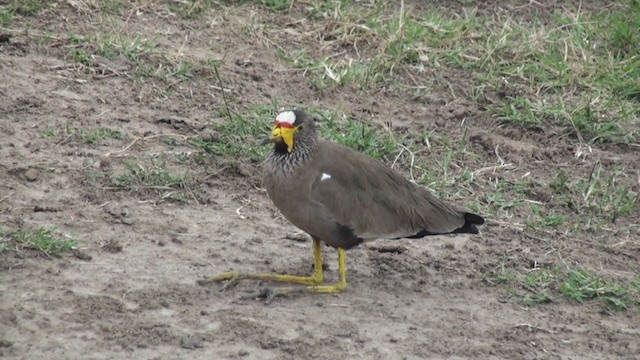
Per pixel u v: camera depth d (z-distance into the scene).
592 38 18.30
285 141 11.51
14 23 16.39
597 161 15.46
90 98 15.16
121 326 10.76
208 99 15.58
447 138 15.46
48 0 16.98
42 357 10.20
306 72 16.55
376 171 11.98
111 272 11.73
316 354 10.64
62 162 13.77
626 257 13.38
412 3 18.98
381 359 10.70
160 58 16.19
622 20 18.53
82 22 16.72
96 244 12.29
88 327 10.71
